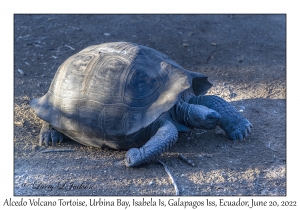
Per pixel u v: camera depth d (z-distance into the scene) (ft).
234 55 48.37
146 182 26.91
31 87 41.16
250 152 30.53
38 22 57.21
